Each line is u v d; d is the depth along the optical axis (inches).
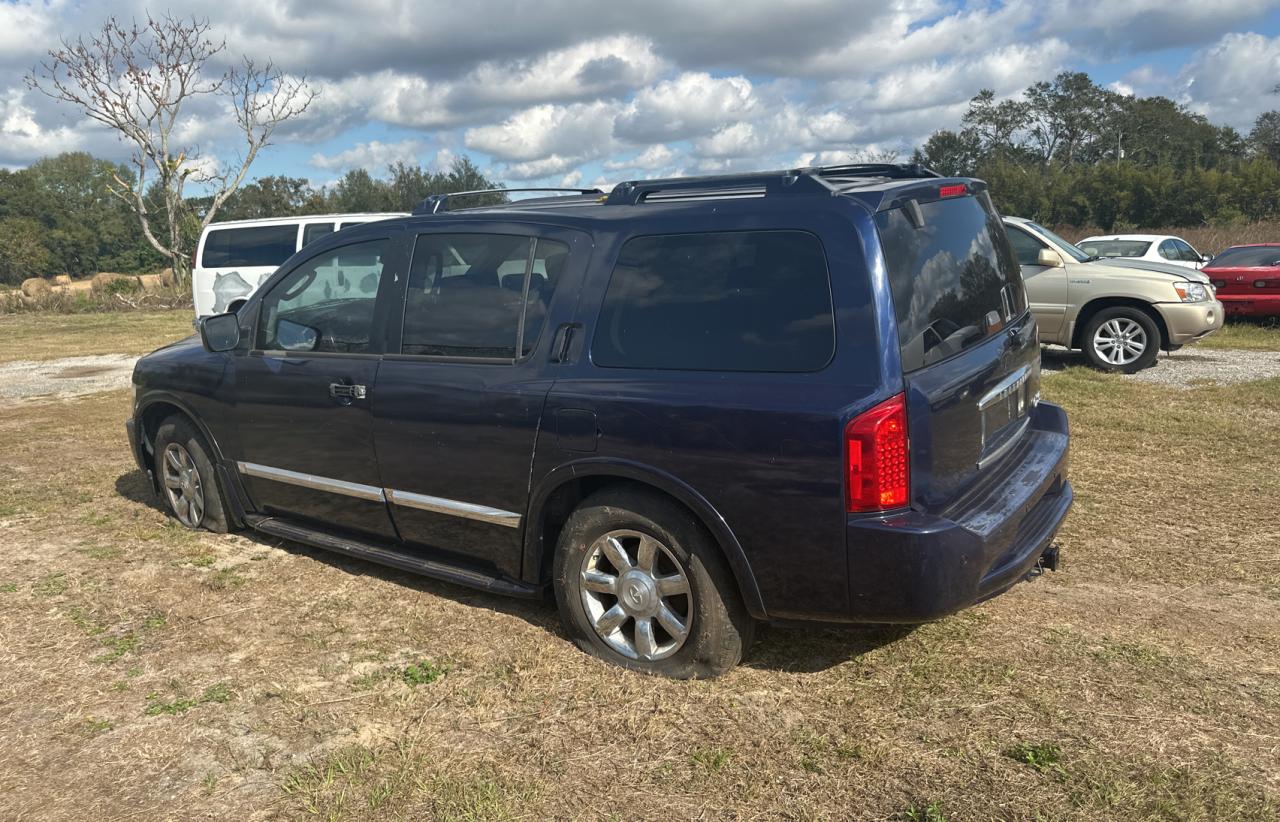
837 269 122.0
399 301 165.3
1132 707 124.9
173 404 207.9
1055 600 161.2
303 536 186.9
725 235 131.8
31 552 205.0
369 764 119.8
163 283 1310.3
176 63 1245.1
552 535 152.3
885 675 136.4
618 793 112.0
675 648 137.6
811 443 119.9
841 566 121.3
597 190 177.2
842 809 107.1
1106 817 102.7
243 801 113.7
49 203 3919.8
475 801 110.7
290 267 183.8
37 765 122.8
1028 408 159.9
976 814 104.5
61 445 317.4
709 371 129.4
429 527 164.6
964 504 131.0
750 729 124.2
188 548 203.9
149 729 130.4
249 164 1325.0
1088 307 408.5
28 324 919.0
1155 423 290.7
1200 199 2726.4
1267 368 396.8
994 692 130.0
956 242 141.6
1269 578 168.7
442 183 2102.6
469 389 152.0
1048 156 4461.1
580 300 143.3
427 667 145.3
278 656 151.5
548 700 134.2
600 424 136.6
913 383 119.8
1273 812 102.3
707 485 128.0
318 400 174.9
